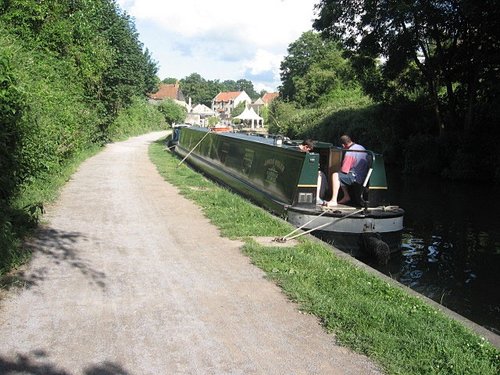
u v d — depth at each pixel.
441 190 19.69
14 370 3.69
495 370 3.93
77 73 18.59
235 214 9.53
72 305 4.96
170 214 9.67
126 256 6.76
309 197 9.41
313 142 10.30
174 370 3.82
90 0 19.70
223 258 6.85
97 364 3.85
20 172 8.10
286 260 6.69
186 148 21.52
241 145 13.58
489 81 22.27
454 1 22.95
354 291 5.64
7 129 7.58
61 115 13.76
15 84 8.20
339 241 8.79
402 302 5.39
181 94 132.38
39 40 15.61
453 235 11.62
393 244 9.11
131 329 4.50
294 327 4.68
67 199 10.75
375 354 4.14
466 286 8.16
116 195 11.60
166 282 5.79
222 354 4.11
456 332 4.65
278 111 63.59
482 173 22.98
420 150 25.64
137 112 49.16
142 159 21.11
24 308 4.82
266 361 4.03
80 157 18.91
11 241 6.04
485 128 24.08
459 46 24.59
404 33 25.11
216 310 5.03
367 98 38.59
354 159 9.70
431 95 26.45
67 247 6.99
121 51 30.20
